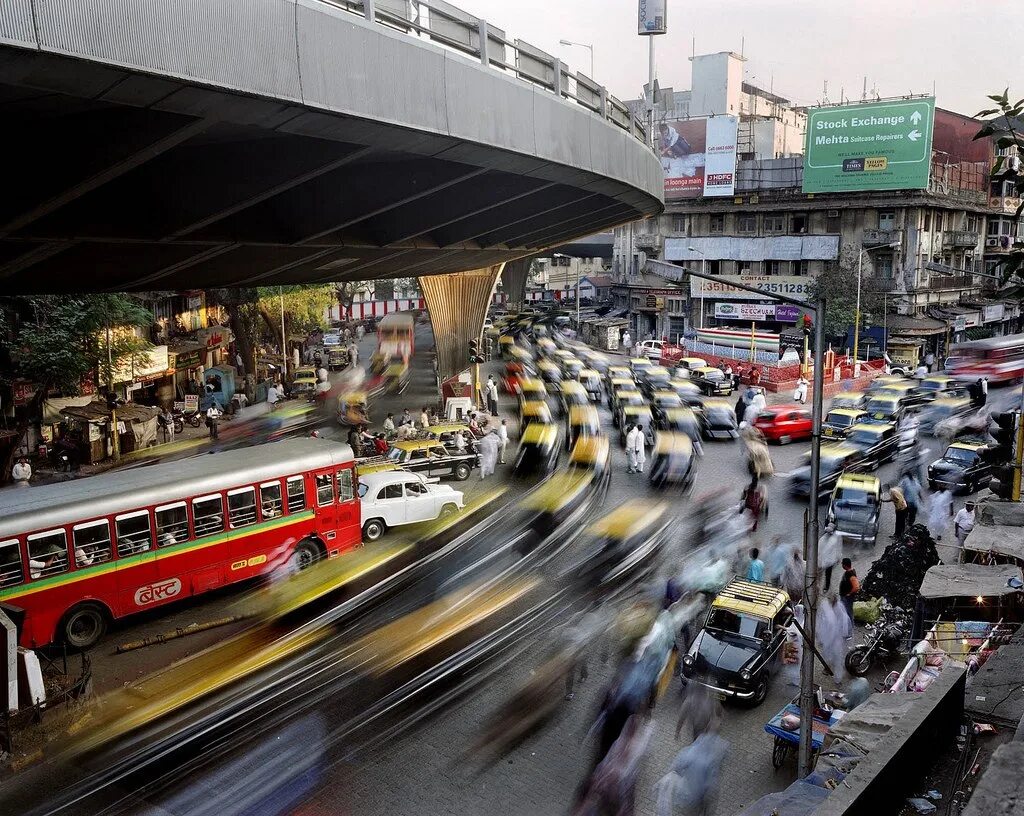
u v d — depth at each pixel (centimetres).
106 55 633
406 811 1142
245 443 3634
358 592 1914
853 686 1398
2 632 1321
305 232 1380
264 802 1156
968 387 4094
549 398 4591
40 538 1603
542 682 1487
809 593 1142
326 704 1428
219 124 962
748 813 779
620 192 2062
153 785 1194
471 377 4431
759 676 1441
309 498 2053
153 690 1488
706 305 6938
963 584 1491
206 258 1424
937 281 6125
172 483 1800
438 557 2125
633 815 1137
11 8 566
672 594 1725
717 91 7800
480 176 1577
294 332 6488
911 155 5706
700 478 2970
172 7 682
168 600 1791
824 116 5959
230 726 1360
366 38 920
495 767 1245
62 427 3375
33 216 938
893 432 3200
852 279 5916
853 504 2320
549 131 1416
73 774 1223
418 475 2441
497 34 1243
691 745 1240
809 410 3694
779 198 6419
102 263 1357
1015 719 735
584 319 8112
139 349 3456
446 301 4294
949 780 621
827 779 813
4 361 2836
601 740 1311
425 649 1627
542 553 2138
